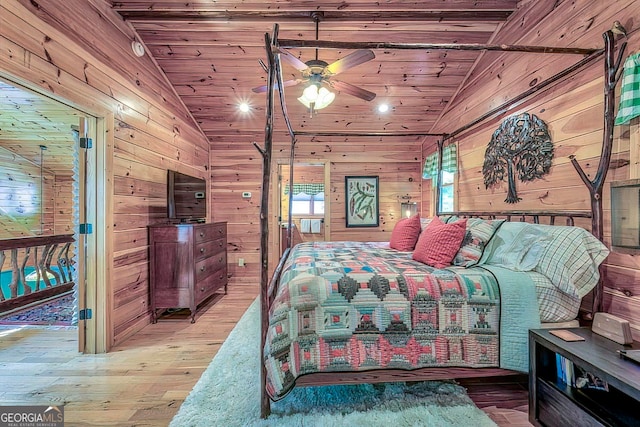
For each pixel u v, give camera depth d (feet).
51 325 10.16
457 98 12.59
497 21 9.36
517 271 6.23
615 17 5.77
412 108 13.82
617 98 5.66
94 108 7.95
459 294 5.78
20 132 15.19
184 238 10.61
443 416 5.42
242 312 11.63
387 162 16.65
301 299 5.59
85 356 7.98
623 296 5.57
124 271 9.17
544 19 7.73
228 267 16.48
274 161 16.51
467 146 11.41
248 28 9.71
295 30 9.80
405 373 5.72
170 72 11.62
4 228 18.54
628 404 4.38
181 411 5.60
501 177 9.34
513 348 5.65
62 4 6.94
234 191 16.49
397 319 5.65
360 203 16.60
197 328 10.01
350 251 9.66
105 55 8.41
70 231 21.17
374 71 11.53
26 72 6.04
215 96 12.98
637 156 5.32
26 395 6.22
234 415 5.47
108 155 8.44
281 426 5.18
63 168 20.13
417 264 7.21
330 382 5.64
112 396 6.17
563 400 4.64
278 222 16.69
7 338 9.13
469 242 7.36
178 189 12.17
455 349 5.69
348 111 14.05
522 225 7.06
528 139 8.14
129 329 9.37
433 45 5.83
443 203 13.74
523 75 8.52
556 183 7.25
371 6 8.81
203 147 15.61
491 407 5.83
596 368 4.05
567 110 6.93
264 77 11.91
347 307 5.64
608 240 5.86
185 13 9.03
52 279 14.83
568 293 5.73
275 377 5.19
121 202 9.07
